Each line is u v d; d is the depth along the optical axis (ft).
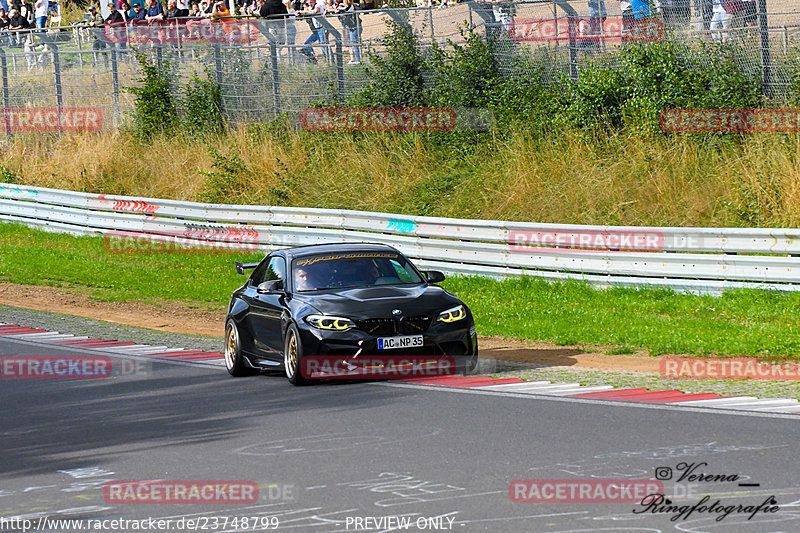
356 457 92.32
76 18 518.37
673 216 244.63
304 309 135.03
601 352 155.43
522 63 307.78
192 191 345.10
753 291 188.75
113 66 408.26
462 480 82.58
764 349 148.97
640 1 282.15
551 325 176.55
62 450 100.37
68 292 250.78
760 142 248.73
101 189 366.22
